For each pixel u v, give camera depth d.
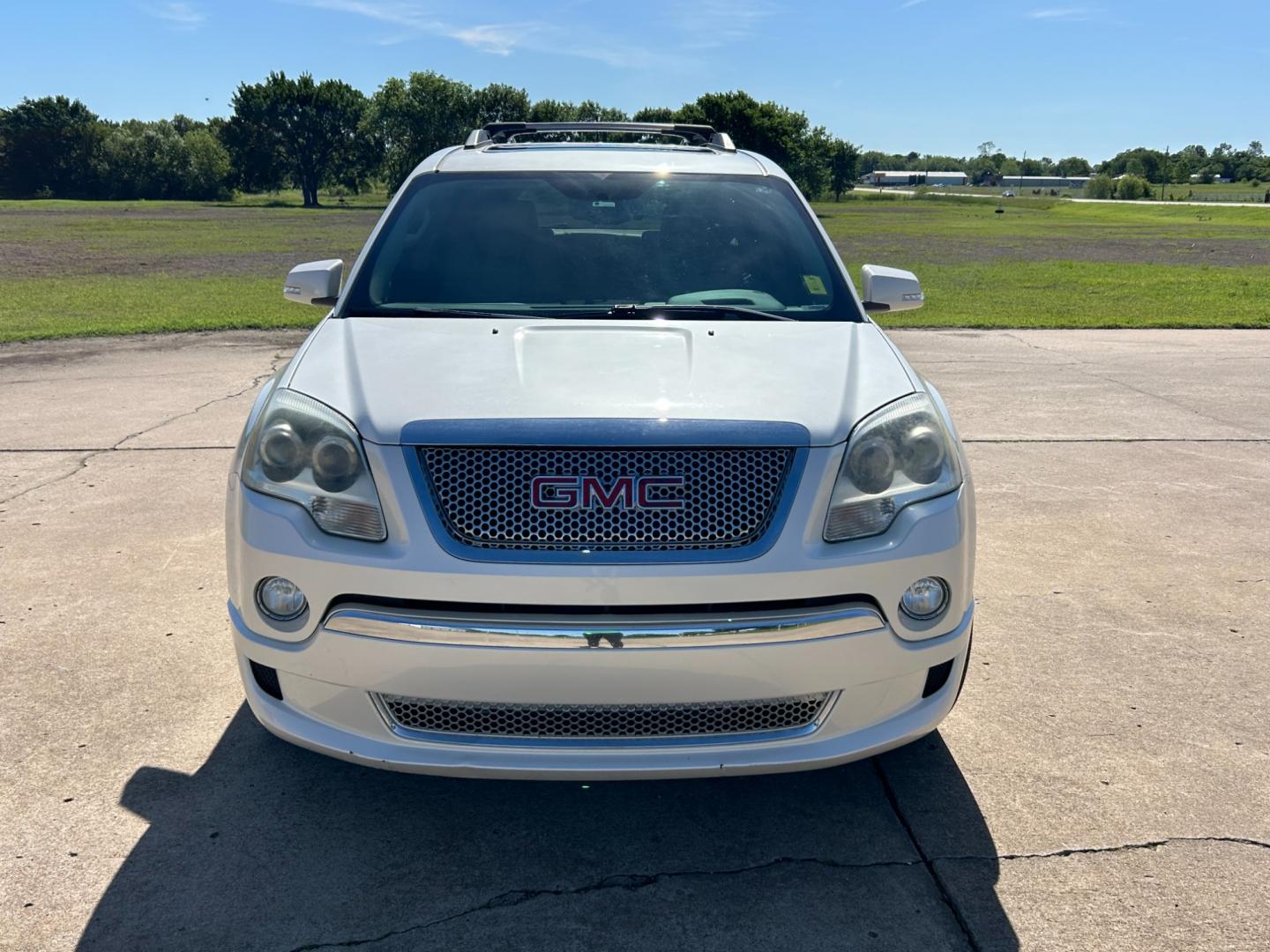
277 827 2.68
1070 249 30.58
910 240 35.53
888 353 2.96
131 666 3.54
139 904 2.38
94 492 5.56
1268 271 21.89
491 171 3.88
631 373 2.67
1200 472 6.27
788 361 2.79
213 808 2.75
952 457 2.62
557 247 3.52
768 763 2.40
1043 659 3.72
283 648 2.43
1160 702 3.42
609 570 2.27
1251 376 9.48
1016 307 14.80
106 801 2.77
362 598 2.33
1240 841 2.66
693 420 2.44
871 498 2.43
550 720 2.39
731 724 2.43
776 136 81.94
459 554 2.29
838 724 2.46
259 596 2.45
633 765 2.35
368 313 3.21
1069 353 10.78
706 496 2.36
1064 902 2.43
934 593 2.49
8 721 3.16
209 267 21.61
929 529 2.46
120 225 42.12
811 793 2.88
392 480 2.36
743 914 2.38
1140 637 3.92
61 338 11.22
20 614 3.96
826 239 3.71
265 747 3.06
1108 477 6.15
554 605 2.28
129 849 2.57
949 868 2.55
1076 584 4.47
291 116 92.56
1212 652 3.79
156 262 22.94
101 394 8.20
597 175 3.86
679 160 4.08
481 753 2.38
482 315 3.19
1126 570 4.63
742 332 3.01
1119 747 3.13
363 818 2.73
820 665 2.37
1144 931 2.33
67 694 3.34
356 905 2.39
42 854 2.54
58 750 3.01
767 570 2.32
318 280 3.62
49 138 99.88
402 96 92.31
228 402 7.91
